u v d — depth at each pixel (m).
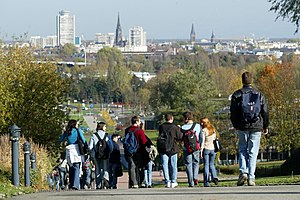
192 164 40.31
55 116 90.38
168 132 39.66
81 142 44.41
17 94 89.69
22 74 91.00
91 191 35.16
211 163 41.88
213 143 41.47
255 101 33.09
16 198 30.25
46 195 31.83
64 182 57.59
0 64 92.25
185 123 40.41
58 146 86.62
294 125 143.50
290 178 48.19
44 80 91.31
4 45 96.31
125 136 43.41
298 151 68.81
